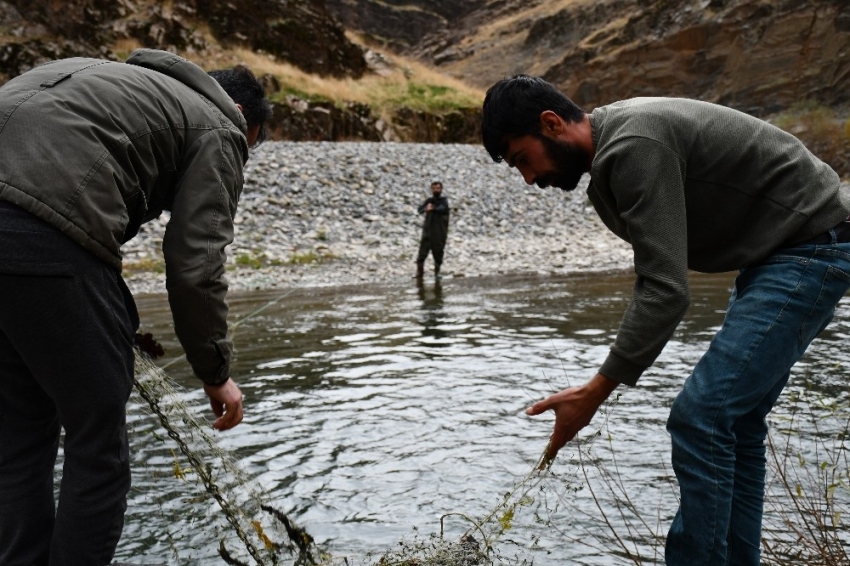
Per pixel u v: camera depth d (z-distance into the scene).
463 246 16.27
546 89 2.22
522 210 19.45
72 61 2.12
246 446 3.85
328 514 2.98
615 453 3.59
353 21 97.50
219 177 2.15
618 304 8.90
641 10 58.19
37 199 1.84
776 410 4.14
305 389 5.10
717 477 2.07
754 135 2.12
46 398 2.14
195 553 2.66
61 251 1.88
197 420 2.61
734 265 2.19
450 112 34.75
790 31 41.78
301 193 17.91
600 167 2.11
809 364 5.25
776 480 3.13
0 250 1.82
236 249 14.48
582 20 73.81
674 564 2.15
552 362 5.76
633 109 2.14
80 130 1.93
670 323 2.04
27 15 26.98
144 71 2.16
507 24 88.06
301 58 33.75
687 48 48.22
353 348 6.57
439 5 102.19
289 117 29.09
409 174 20.44
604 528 2.79
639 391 4.73
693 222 2.17
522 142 2.24
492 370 5.53
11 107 1.92
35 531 2.16
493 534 2.64
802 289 2.07
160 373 2.57
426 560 2.43
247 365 5.93
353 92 33.50
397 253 15.21
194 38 30.23
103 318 1.98
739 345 2.08
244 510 2.65
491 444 3.80
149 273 12.69
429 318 8.21
